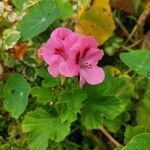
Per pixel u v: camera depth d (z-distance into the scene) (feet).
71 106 1.13
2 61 1.30
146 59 1.18
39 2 1.27
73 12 1.36
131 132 1.21
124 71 1.42
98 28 1.37
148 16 1.47
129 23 1.50
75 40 1.09
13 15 1.33
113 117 1.17
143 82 1.36
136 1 1.39
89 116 1.18
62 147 1.30
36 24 1.25
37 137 1.18
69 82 1.16
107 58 1.45
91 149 1.36
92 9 1.35
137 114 1.33
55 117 1.20
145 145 1.08
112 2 1.46
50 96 1.17
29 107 1.30
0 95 1.31
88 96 1.18
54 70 1.10
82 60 1.12
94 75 1.12
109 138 1.33
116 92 1.22
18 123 1.32
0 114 1.33
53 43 1.10
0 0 1.37
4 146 1.30
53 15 1.23
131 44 1.48
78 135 1.36
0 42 1.29
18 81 1.23
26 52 1.31
